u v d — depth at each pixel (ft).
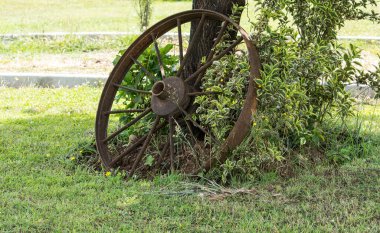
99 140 29.19
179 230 21.65
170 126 27.61
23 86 46.52
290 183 25.31
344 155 27.55
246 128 25.35
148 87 30.32
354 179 25.40
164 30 29.81
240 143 25.46
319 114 28.12
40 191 25.46
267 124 25.75
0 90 45.24
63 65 51.90
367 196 23.91
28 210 23.61
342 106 27.91
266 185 25.21
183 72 30.27
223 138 26.66
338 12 28.68
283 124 26.66
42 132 34.35
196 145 27.66
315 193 24.29
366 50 50.72
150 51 30.66
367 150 28.32
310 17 27.99
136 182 26.45
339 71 27.81
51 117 37.91
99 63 52.26
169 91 27.86
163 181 26.16
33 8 92.38
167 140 28.22
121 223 22.36
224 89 26.32
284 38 27.04
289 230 21.33
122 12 85.10
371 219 22.13
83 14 84.12
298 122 25.96
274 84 25.41
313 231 21.26
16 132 34.50
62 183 26.53
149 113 29.91
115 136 30.78
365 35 58.65
